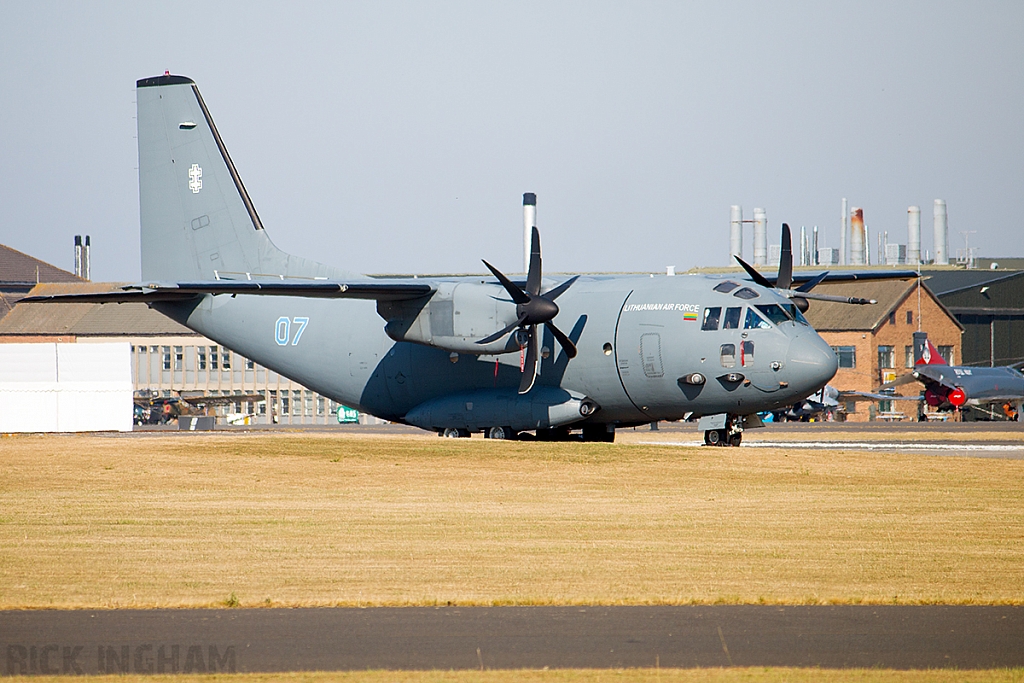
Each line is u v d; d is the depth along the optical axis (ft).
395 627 132.98
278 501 252.62
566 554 181.68
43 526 212.43
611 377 378.32
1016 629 131.64
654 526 212.64
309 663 117.60
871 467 308.19
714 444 383.24
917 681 110.52
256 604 144.66
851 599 147.43
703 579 160.97
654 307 374.63
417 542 193.98
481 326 373.81
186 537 199.00
